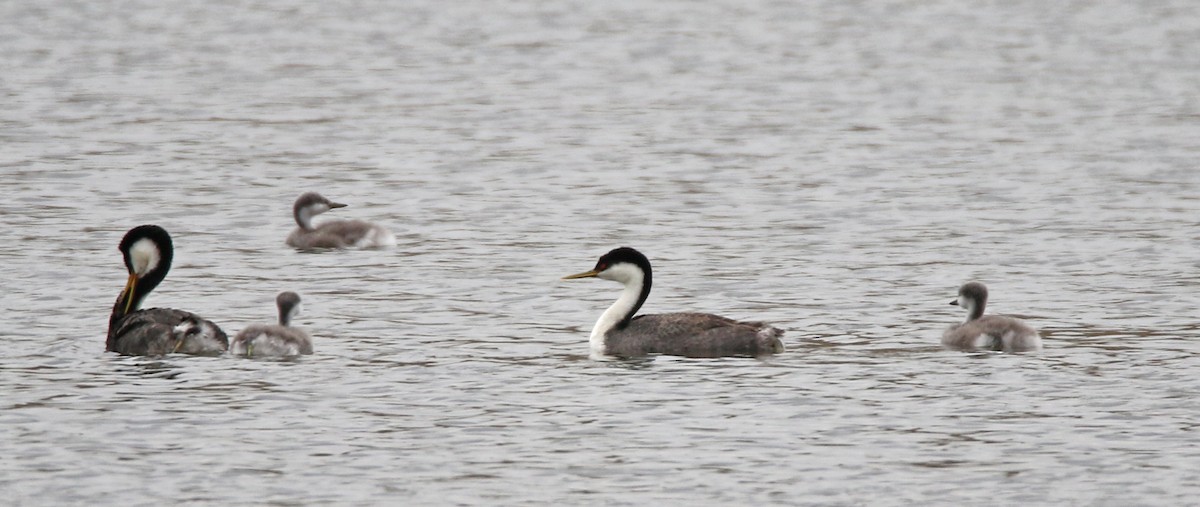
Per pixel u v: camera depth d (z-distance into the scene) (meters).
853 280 26.22
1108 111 48.47
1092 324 22.83
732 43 66.44
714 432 17.58
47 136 42.50
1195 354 20.88
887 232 30.50
